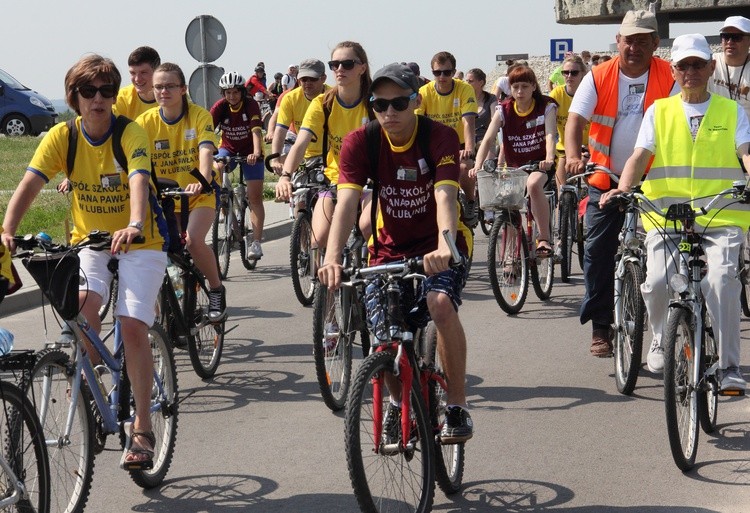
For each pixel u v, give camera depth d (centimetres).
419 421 458
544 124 1014
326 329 665
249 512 505
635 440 595
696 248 573
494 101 1542
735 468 546
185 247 716
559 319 923
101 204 538
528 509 499
